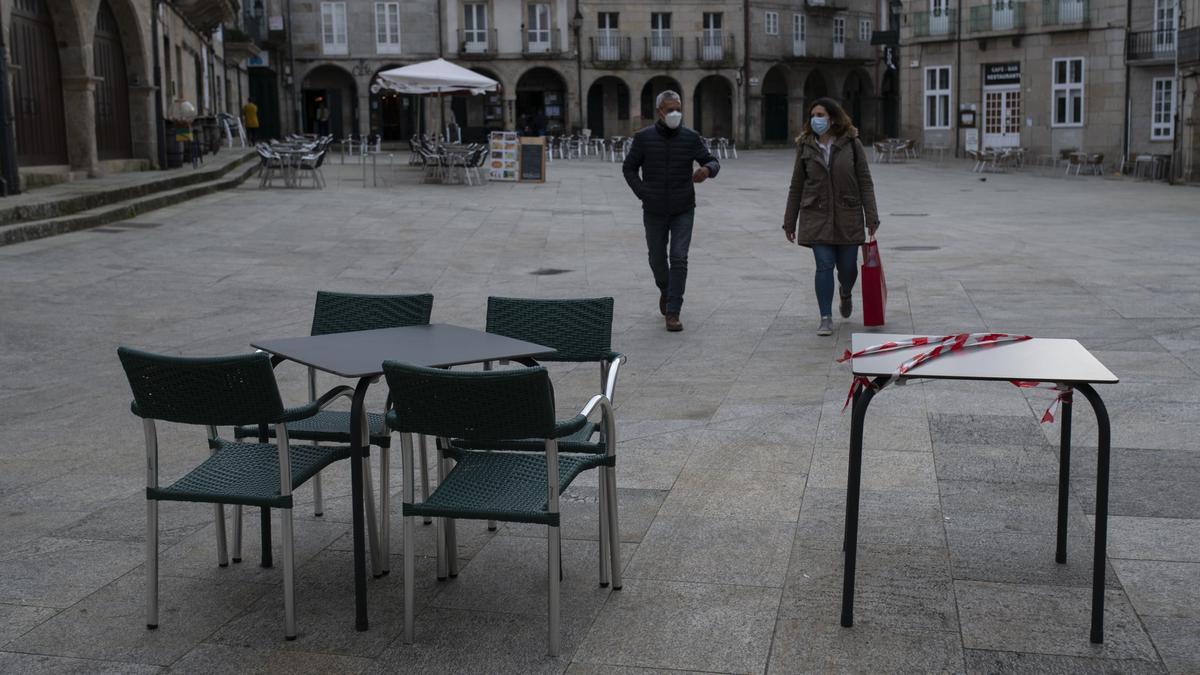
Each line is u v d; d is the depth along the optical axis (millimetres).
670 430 6207
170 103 27875
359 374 3805
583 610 3967
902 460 5535
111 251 13633
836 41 56344
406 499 3719
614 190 25047
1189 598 3928
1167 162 34125
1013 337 4105
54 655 3672
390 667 3570
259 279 12156
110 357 8523
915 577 4160
